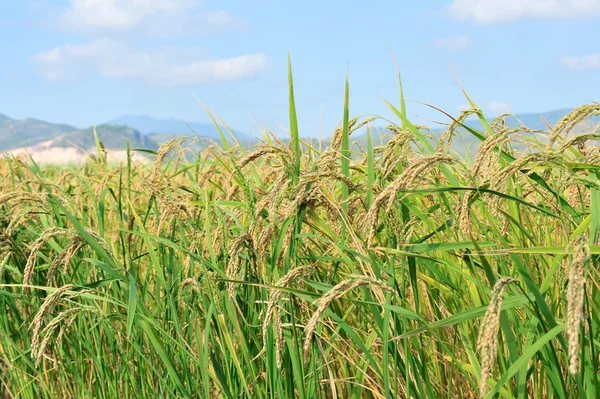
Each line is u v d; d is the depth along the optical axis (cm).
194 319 339
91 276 429
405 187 228
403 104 355
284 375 288
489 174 253
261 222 319
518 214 294
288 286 274
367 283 216
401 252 244
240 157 398
